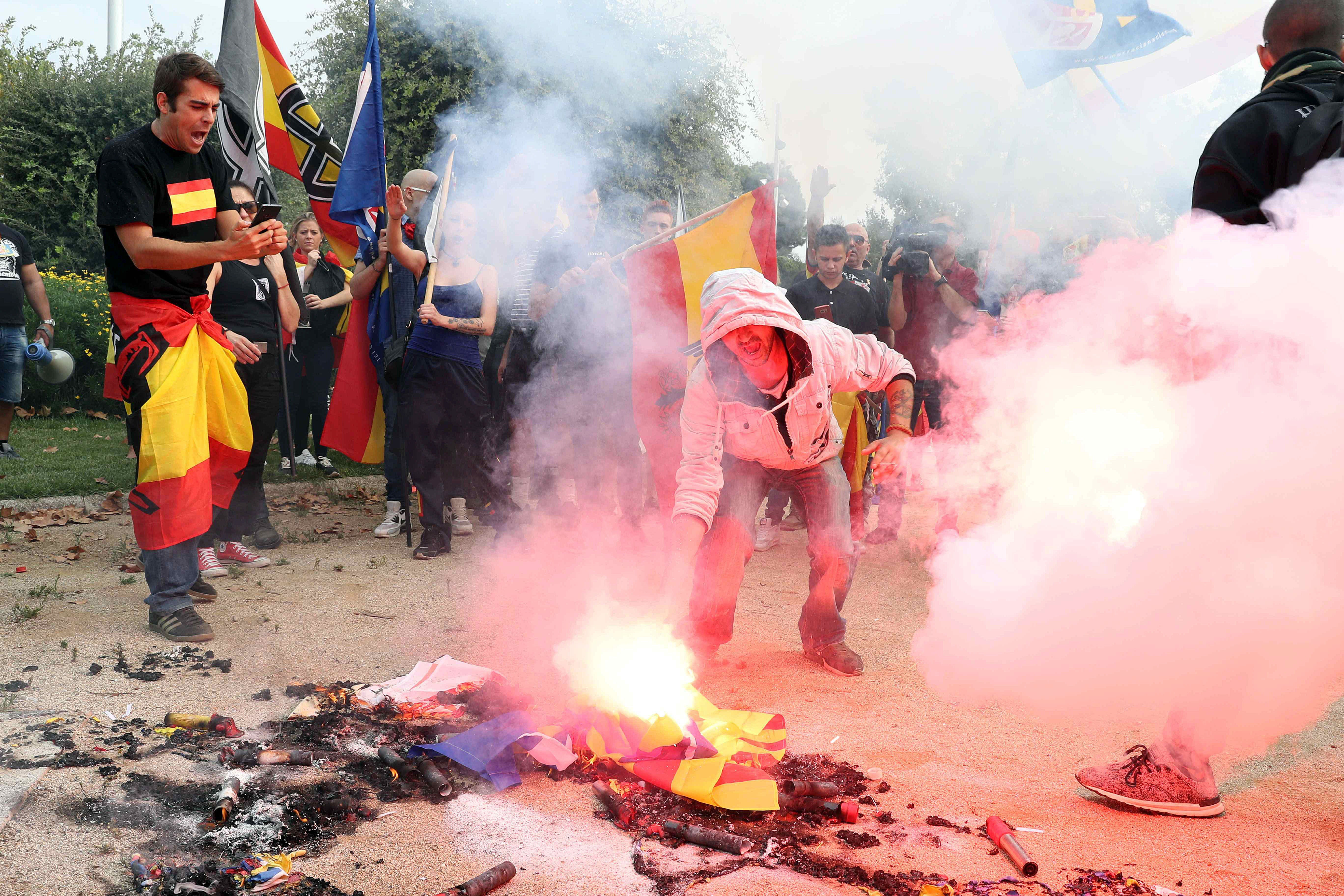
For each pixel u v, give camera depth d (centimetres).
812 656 414
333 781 281
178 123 401
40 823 250
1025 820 264
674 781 275
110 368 441
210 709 336
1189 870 236
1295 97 248
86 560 564
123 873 229
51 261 1692
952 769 301
